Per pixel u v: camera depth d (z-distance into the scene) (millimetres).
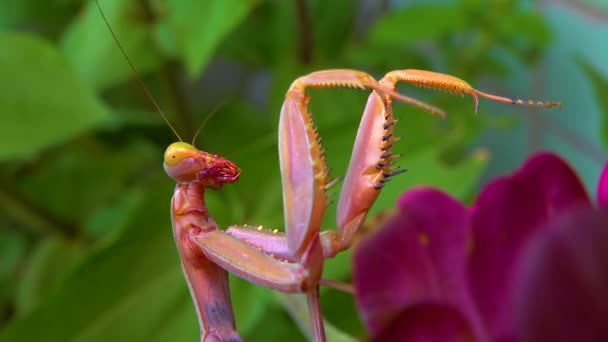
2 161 272
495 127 279
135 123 298
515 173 138
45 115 200
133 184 302
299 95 152
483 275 135
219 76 365
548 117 294
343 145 189
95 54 227
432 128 193
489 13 237
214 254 160
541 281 104
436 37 260
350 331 196
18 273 291
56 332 183
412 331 131
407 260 136
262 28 280
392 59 267
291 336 213
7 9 273
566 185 138
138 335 186
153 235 184
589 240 104
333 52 289
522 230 136
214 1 197
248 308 186
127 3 222
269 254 161
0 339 180
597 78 201
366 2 347
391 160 154
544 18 262
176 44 219
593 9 248
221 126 300
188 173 160
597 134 264
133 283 186
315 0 284
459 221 136
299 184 153
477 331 131
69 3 275
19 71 198
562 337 102
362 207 155
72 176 278
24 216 272
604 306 102
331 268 187
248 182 191
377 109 155
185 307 188
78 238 278
